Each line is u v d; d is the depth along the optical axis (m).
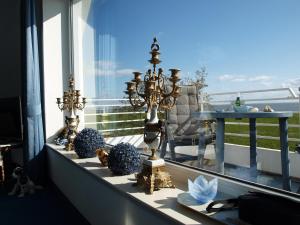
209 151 1.81
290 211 0.83
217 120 1.72
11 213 2.48
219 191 1.33
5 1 4.20
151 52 1.37
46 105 3.26
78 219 2.34
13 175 3.09
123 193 1.38
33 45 3.10
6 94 4.38
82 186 2.25
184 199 1.18
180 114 1.98
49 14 3.25
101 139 2.33
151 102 1.41
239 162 1.54
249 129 1.49
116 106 2.81
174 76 1.30
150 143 1.40
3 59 4.36
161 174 1.39
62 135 3.18
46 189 3.18
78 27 3.39
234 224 0.94
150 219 1.29
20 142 3.44
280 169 1.30
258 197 0.94
